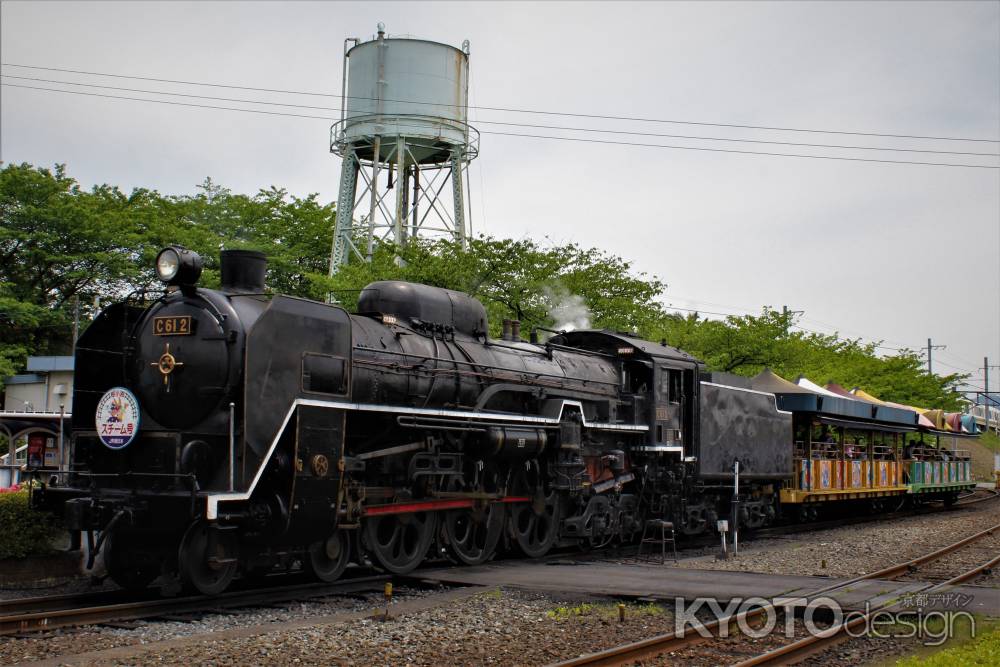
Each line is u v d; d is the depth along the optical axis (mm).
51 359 27828
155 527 10000
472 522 13883
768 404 21656
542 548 15297
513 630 8711
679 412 18547
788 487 22938
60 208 30891
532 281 25516
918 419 31031
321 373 11039
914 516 27469
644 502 17812
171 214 35875
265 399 10242
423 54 28031
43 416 18688
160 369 10688
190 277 10828
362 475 12172
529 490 14992
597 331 18672
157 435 10664
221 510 9922
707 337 32688
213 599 10008
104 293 34125
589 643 8297
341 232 28844
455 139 28375
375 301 13789
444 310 14375
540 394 15227
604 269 28484
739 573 12547
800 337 40031
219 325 10461
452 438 13438
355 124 28203
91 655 7438
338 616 9203
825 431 26172
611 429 16500
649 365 17906
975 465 65125
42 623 8617
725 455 19594
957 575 12945
